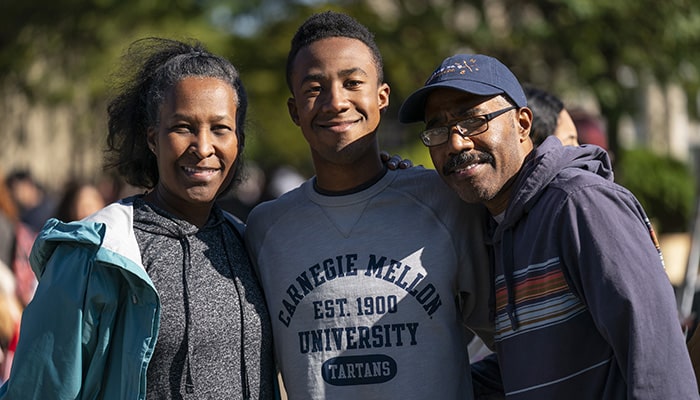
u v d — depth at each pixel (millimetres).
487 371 3236
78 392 2645
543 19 10148
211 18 11070
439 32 10266
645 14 9836
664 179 10359
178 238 2850
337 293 2902
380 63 3105
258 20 11734
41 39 12078
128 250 2678
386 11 10789
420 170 3117
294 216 3062
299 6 11531
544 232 2695
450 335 2918
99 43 11172
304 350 2910
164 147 2836
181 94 2818
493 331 3078
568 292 2648
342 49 2949
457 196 3037
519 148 2891
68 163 14852
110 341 2699
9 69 12477
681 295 4609
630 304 2479
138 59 3086
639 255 2535
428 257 2947
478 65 2871
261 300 2969
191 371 2705
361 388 2861
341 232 2988
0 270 4465
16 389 2639
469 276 3012
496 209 2936
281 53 11445
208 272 2846
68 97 11969
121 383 2654
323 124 2947
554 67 10172
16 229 5242
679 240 6250
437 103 2869
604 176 2865
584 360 2635
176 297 2742
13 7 11656
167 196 2904
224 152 2865
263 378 2883
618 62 10094
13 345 4164
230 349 2803
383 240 2963
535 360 2688
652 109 14227
